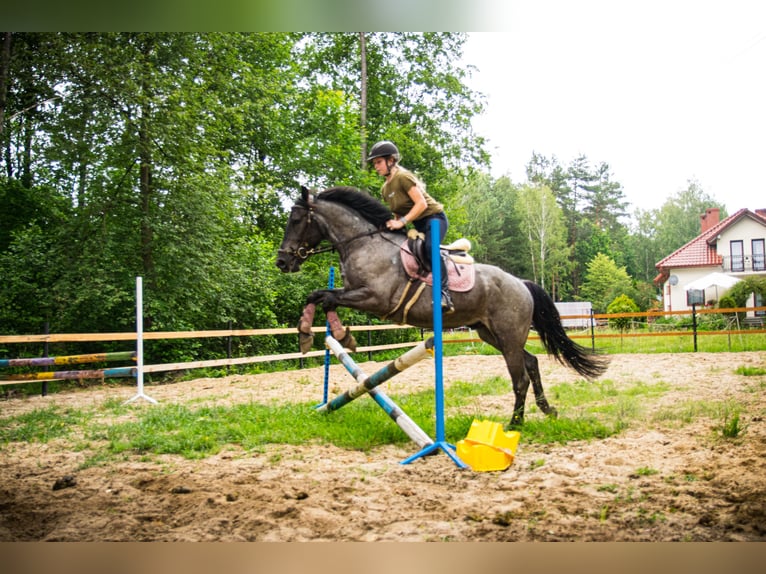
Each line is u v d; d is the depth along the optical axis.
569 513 3.39
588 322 34.78
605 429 5.52
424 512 3.46
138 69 12.81
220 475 4.30
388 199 5.73
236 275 14.97
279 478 4.19
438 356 4.86
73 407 8.44
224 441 5.55
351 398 6.16
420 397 8.20
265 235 21.48
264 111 21.03
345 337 5.54
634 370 11.50
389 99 24.58
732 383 9.02
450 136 25.05
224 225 15.19
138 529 3.29
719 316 26.61
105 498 3.85
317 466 4.56
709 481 3.88
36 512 3.58
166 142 13.13
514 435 4.59
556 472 4.24
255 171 18.33
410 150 23.73
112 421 7.07
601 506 3.46
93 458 4.93
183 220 13.85
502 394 8.72
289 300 18.33
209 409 7.16
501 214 56.28
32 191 15.20
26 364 8.94
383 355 18.45
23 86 12.84
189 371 13.88
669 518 3.26
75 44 12.38
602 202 74.94
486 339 6.49
